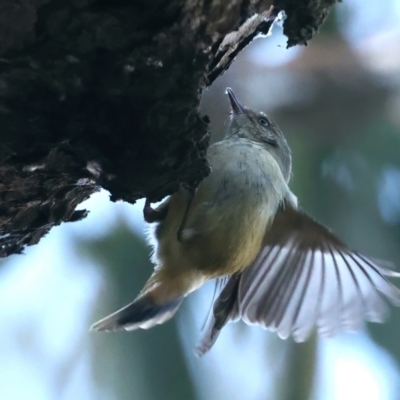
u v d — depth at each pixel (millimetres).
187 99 5152
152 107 5117
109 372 8258
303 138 11727
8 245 6539
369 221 10125
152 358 8227
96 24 4609
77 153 5309
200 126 5457
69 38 4609
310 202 10289
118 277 8500
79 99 4938
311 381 9609
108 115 5098
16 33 4488
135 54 4809
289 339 9766
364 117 11781
